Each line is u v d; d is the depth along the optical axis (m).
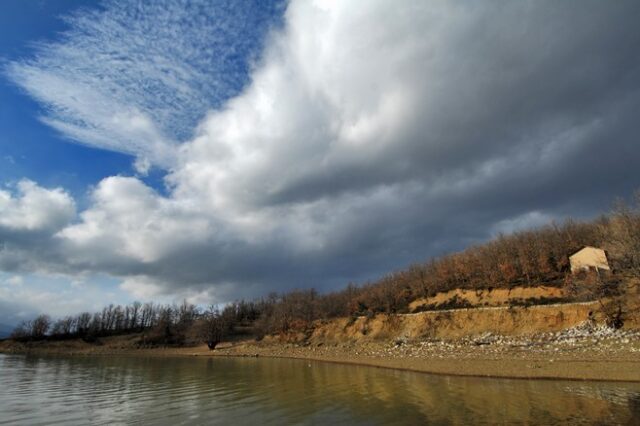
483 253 94.75
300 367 63.84
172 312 179.75
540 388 33.00
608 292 60.47
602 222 78.31
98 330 183.38
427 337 77.56
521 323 67.25
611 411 24.34
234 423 27.20
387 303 97.94
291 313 127.25
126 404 35.38
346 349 85.12
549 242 84.12
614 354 43.09
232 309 181.12
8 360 101.50
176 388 44.62
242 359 89.69
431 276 100.38
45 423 28.95
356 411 28.98
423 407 28.81
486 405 28.09
